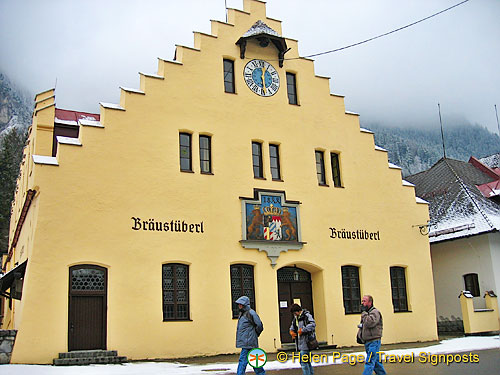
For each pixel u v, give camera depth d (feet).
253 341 40.75
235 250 72.28
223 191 73.41
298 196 79.46
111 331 61.72
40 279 59.21
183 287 68.23
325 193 82.12
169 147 70.90
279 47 82.53
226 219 72.64
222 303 69.67
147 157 69.00
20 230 87.97
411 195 90.68
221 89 77.15
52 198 61.87
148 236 66.64
